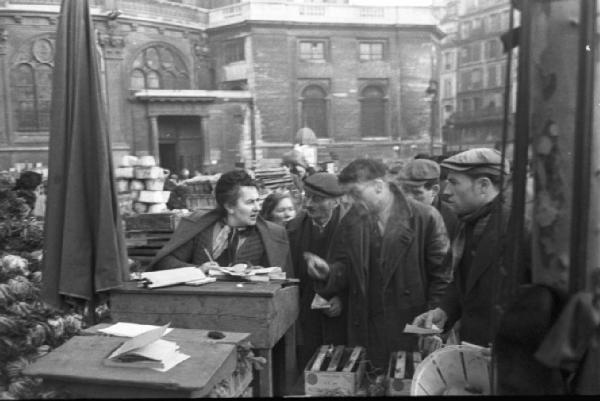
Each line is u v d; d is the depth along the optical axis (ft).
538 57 6.02
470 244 8.21
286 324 8.66
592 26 5.70
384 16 43.16
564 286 5.90
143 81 63.36
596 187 5.90
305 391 8.18
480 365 6.81
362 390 8.16
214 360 6.22
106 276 8.13
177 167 63.72
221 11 61.21
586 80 5.67
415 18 41.19
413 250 9.45
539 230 6.08
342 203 10.15
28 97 55.11
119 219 8.48
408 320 9.43
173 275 8.63
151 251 14.33
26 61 54.49
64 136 8.27
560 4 5.84
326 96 48.62
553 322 5.94
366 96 44.73
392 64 42.37
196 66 63.98
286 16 52.47
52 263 8.30
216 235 10.27
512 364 6.11
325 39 49.08
